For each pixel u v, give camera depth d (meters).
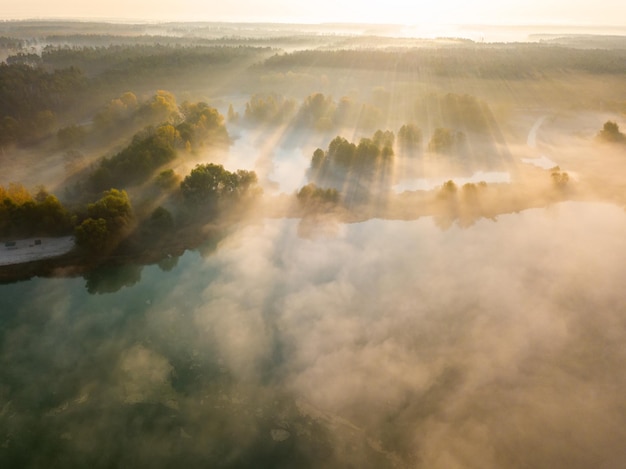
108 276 99.56
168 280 100.06
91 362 79.56
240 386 75.62
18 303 92.06
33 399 72.38
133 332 86.38
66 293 95.19
